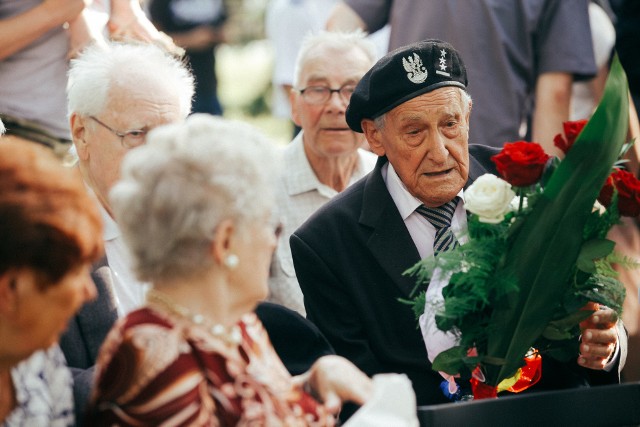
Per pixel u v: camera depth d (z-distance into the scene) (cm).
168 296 348
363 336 520
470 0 764
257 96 2023
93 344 457
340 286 523
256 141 356
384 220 527
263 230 354
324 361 382
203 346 344
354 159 698
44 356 385
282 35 1020
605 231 443
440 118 505
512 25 768
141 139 525
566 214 427
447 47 513
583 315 445
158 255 342
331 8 1013
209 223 339
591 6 879
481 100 767
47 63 693
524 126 796
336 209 538
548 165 442
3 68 687
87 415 347
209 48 1199
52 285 331
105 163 526
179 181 339
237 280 352
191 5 1188
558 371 515
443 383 503
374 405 351
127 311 519
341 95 665
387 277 520
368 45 684
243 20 1980
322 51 666
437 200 519
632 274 715
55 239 327
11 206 326
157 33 718
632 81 870
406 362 506
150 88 525
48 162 342
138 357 335
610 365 514
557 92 775
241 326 377
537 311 439
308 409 370
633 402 429
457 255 442
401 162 515
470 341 447
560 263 433
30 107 692
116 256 525
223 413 342
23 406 372
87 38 688
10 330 335
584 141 418
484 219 435
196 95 1204
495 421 415
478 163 545
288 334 472
